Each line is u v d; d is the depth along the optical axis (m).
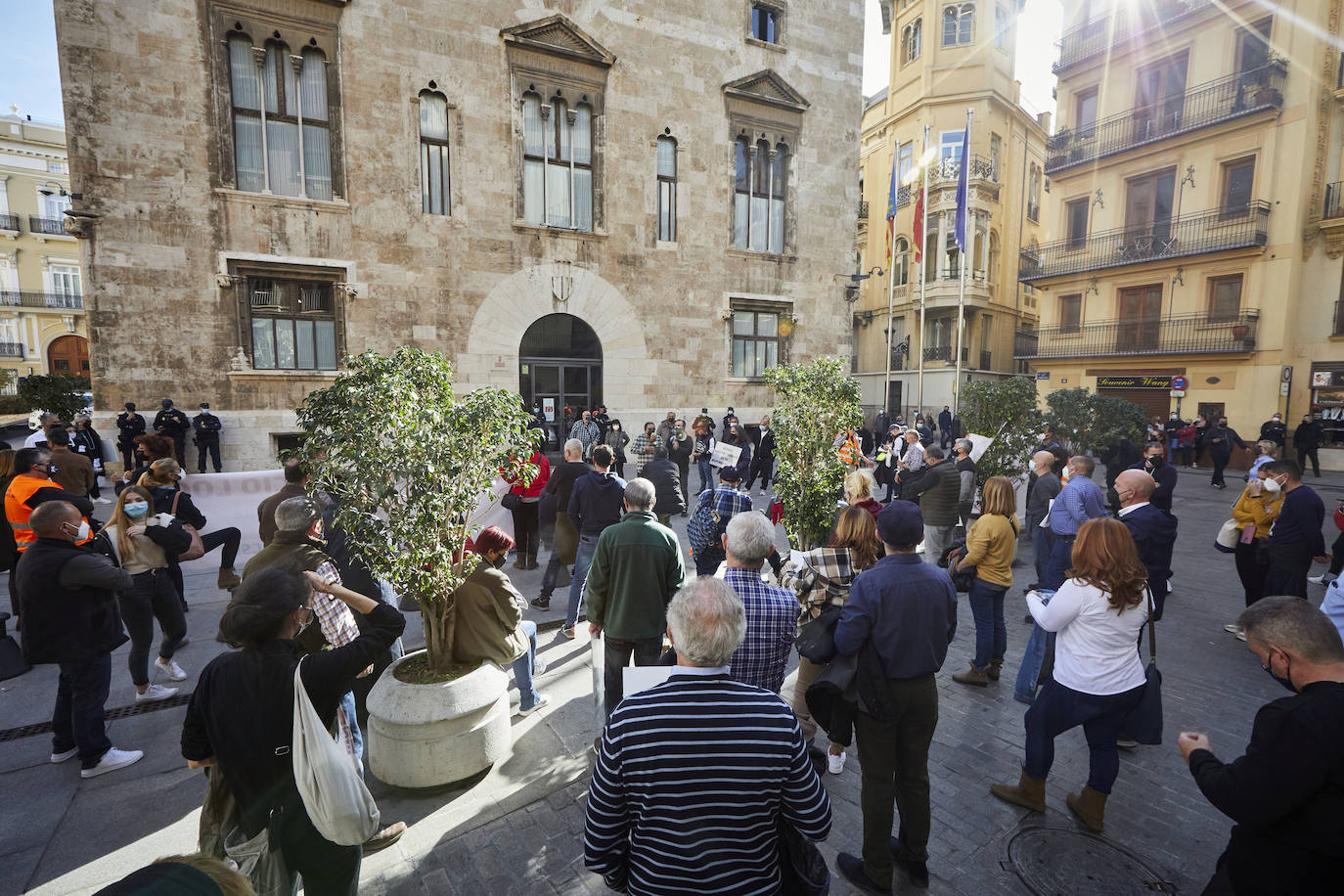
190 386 12.23
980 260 27.38
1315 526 5.38
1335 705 1.71
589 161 16.00
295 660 2.22
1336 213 18.94
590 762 3.91
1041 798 3.43
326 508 4.70
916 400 28.88
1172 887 2.89
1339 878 1.69
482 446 3.84
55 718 3.82
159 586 4.64
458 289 14.48
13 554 5.98
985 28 26.56
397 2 13.40
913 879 2.91
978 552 4.82
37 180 34.72
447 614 3.78
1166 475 7.71
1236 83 20.47
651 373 17.02
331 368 13.59
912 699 2.76
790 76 18.20
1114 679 3.11
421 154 13.95
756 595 2.93
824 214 19.12
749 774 1.57
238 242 12.41
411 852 3.11
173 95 11.74
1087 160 24.39
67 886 2.87
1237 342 20.39
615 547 3.85
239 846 2.08
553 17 14.83
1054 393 12.28
